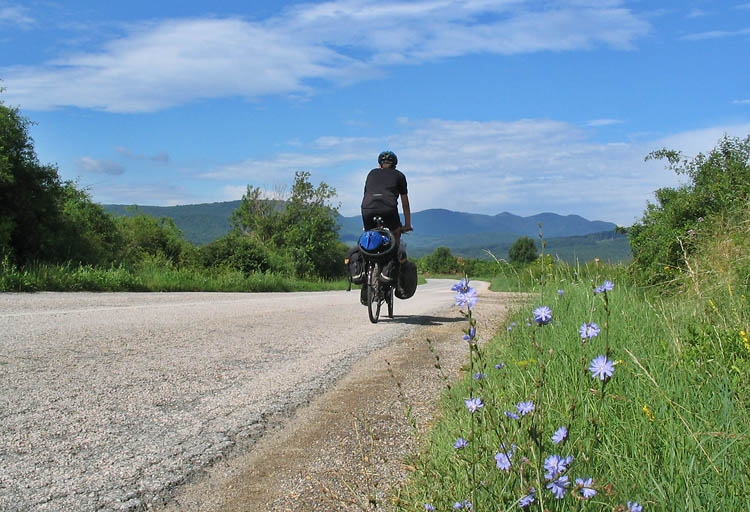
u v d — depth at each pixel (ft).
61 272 45.03
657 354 11.06
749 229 22.31
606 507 5.57
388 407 11.98
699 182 32.48
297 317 28.73
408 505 6.63
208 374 14.46
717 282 18.57
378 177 27.17
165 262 77.36
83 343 17.97
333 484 8.05
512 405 8.81
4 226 53.36
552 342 12.46
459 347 19.57
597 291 5.93
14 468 8.08
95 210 76.43
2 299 31.94
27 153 57.16
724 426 7.11
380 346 19.74
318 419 11.13
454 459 7.39
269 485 8.01
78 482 7.76
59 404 11.21
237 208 145.48
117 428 10.04
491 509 5.70
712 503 5.63
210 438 9.77
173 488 7.79
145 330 21.54
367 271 26.89
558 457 5.02
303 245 142.00
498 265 24.02
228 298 44.01
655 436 7.11
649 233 30.27
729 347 10.45
